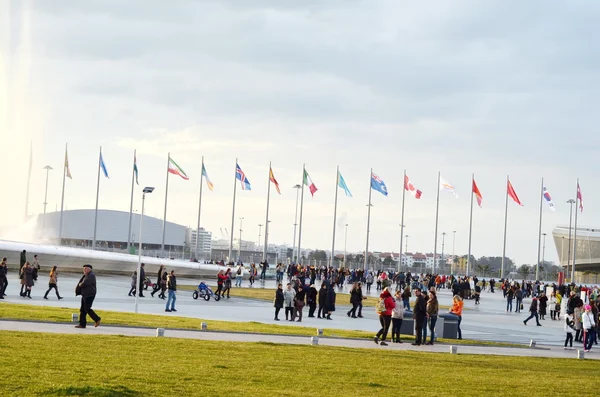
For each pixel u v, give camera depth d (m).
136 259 85.19
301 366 22.14
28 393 14.77
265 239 111.88
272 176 105.81
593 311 44.28
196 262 94.94
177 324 34.03
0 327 27.36
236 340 29.00
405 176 104.00
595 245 185.12
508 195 107.44
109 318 33.91
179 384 17.16
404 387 19.42
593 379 24.88
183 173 100.12
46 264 78.38
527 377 23.86
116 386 16.06
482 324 54.56
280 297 44.53
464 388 19.97
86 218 173.00
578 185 115.44
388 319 32.78
